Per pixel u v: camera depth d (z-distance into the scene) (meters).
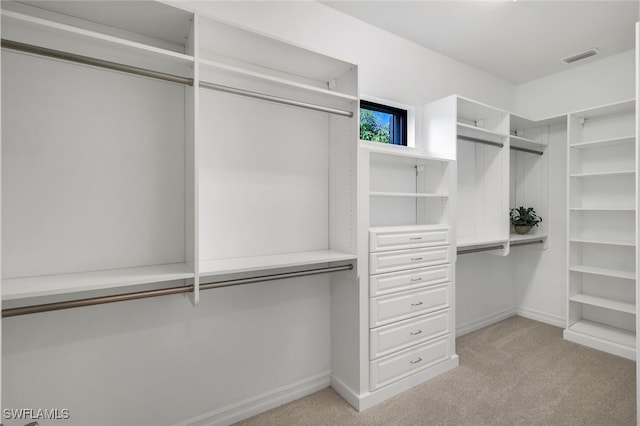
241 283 1.64
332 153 2.23
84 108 1.49
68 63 1.45
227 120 1.88
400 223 2.68
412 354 2.26
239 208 1.92
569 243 3.05
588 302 2.95
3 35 1.32
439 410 2.00
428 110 2.77
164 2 1.35
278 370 2.09
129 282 1.33
